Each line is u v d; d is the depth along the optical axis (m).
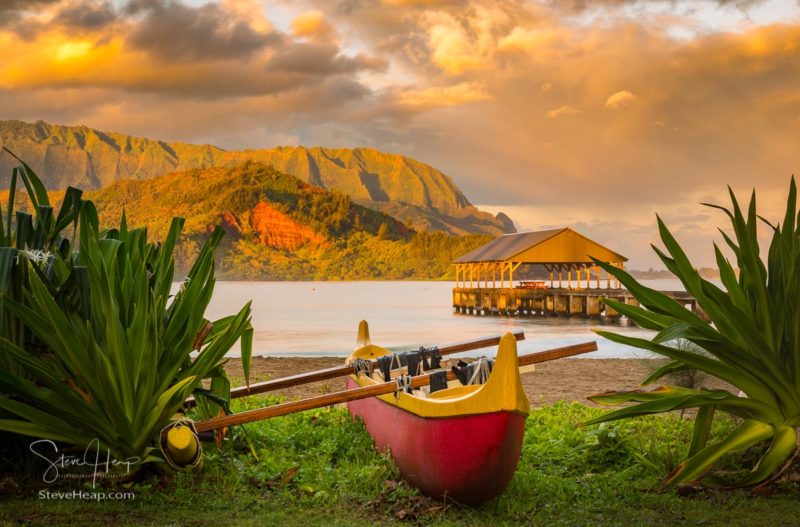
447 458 5.41
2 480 5.78
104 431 5.68
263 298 93.00
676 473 5.86
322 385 13.30
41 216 6.20
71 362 5.57
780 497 5.83
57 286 6.16
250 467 6.44
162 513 5.31
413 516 5.34
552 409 9.80
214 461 6.54
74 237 6.47
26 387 5.46
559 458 6.99
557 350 6.22
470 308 58.66
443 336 33.81
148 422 5.77
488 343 8.00
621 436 7.25
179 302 6.39
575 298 52.31
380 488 5.98
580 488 6.09
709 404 6.07
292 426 8.37
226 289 151.50
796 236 6.29
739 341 6.12
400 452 6.17
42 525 4.95
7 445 6.03
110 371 5.50
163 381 5.96
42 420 5.55
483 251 62.25
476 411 5.22
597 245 55.19
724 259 6.32
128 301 5.96
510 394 5.12
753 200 6.35
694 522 5.28
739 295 6.27
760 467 5.90
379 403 6.98
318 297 99.50
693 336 5.95
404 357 7.49
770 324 5.98
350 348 26.09
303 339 30.64
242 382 13.53
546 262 58.25
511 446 5.26
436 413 5.50
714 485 6.07
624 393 6.46
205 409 6.95
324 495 5.79
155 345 5.67
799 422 5.98
